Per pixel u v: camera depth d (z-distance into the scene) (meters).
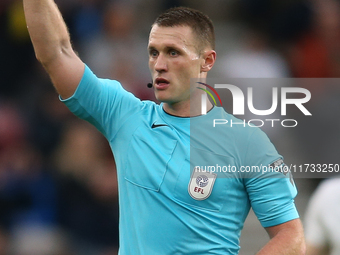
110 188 24.98
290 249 10.45
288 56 35.28
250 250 23.70
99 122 11.59
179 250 10.52
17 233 25.05
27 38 33.25
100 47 32.94
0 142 27.23
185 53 10.86
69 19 34.16
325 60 34.94
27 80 31.73
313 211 14.64
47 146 27.33
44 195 25.61
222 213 10.70
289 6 37.16
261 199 10.86
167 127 11.03
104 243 24.44
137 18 35.34
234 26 37.44
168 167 10.66
